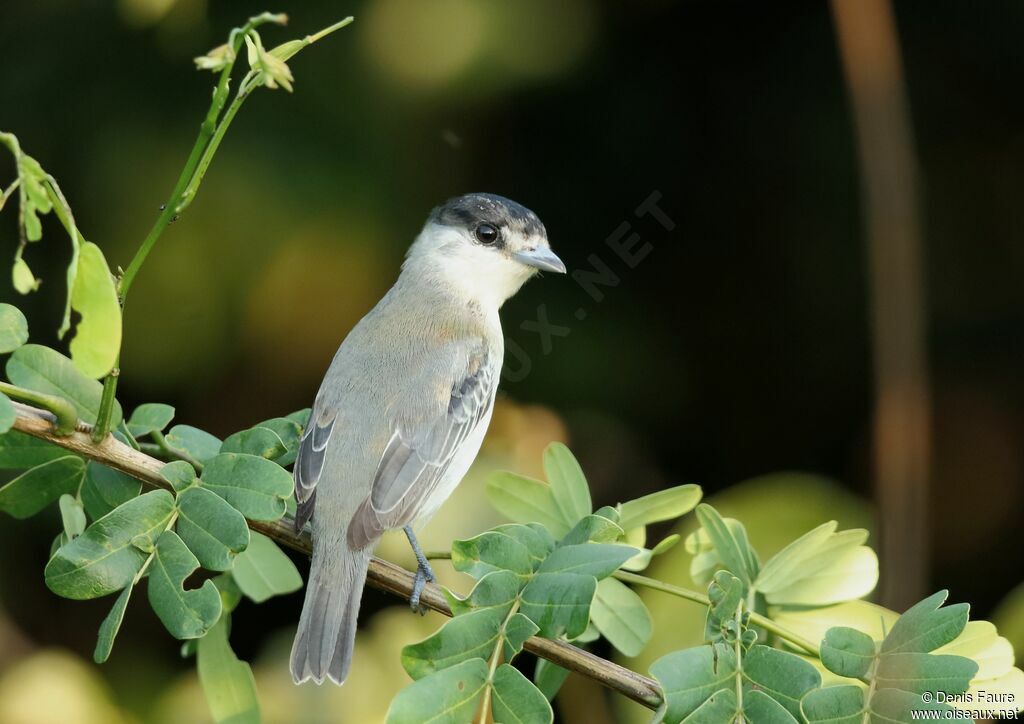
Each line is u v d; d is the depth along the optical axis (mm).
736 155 12383
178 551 5625
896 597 10773
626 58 12039
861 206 12250
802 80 12250
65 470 6543
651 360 12258
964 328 12664
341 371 7859
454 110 11539
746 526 9461
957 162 12656
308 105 11172
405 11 10977
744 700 5500
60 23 11148
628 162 12312
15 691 9484
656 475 12195
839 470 12562
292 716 9398
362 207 11281
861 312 12461
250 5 11078
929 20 12398
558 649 5961
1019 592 8102
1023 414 12516
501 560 5684
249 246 11102
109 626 5457
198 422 11602
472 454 8141
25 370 6383
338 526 7020
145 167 10984
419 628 9516
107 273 4875
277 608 11578
